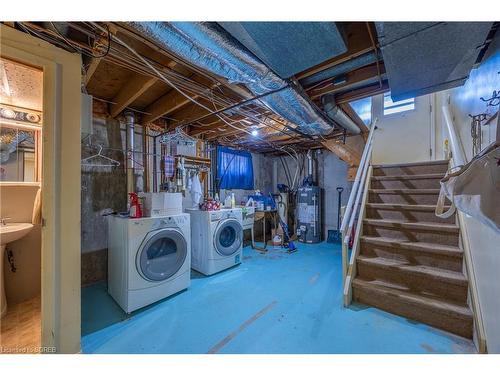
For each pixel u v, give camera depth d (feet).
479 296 5.54
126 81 8.29
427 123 13.00
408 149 13.48
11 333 6.02
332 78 7.37
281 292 8.53
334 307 7.34
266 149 17.95
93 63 6.07
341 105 9.26
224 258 10.91
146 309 7.40
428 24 4.19
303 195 16.96
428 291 6.78
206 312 7.18
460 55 5.14
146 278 7.48
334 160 17.49
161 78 6.54
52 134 4.96
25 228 6.61
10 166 7.80
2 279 6.93
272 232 16.99
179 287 8.48
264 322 6.59
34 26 4.63
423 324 6.32
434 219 8.07
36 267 8.01
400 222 8.23
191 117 10.71
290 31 4.41
